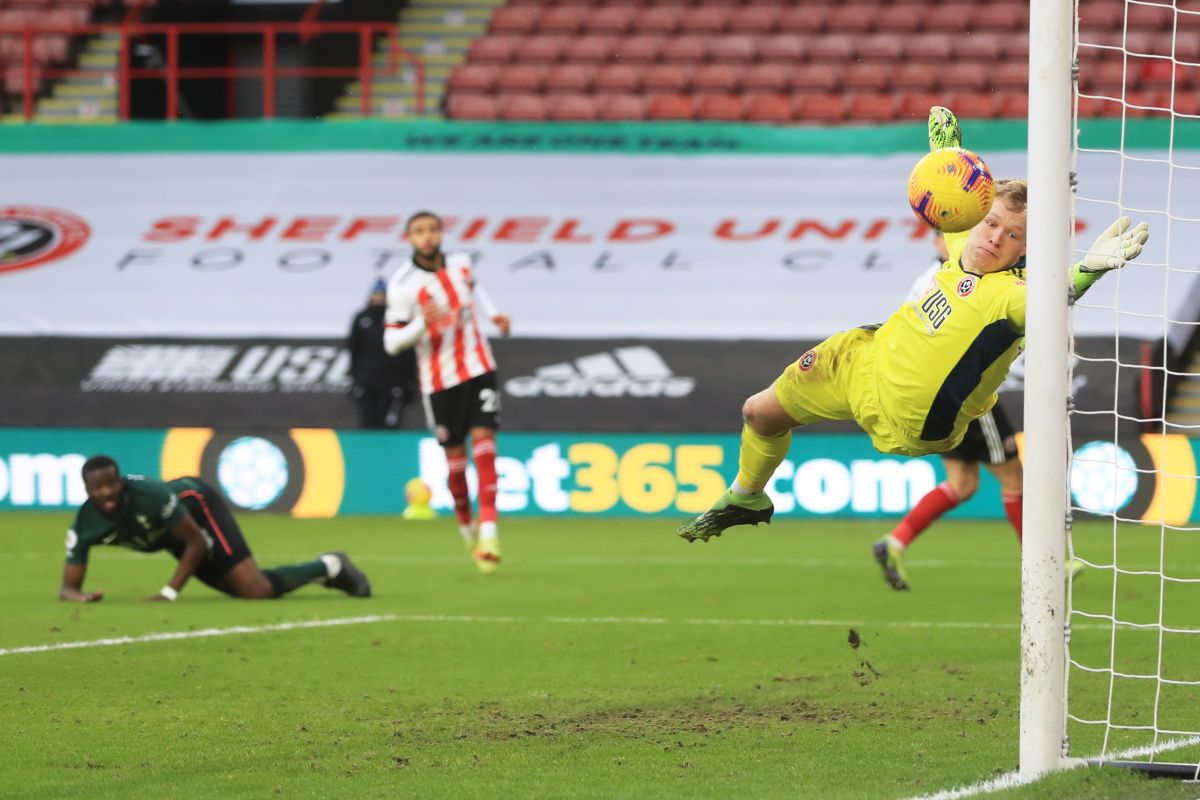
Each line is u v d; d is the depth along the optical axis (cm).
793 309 6812
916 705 2169
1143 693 2267
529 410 6269
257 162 7819
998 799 1541
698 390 6272
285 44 8756
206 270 7219
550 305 6912
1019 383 6016
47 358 6638
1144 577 3947
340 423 6359
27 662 2539
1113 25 8019
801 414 1883
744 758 1812
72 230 7475
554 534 5241
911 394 1745
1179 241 6856
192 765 1783
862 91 8050
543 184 7631
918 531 3631
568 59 8312
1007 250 1719
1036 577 1639
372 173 7750
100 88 8488
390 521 5700
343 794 1634
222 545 3384
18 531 5253
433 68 8525
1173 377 6256
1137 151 7369
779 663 2561
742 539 5072
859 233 7231
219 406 6406
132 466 6012
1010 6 8256
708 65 8200
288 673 2450
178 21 8612
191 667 2502
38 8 8612
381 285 6188
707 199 7494
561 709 2145
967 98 7938
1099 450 5666
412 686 2333
